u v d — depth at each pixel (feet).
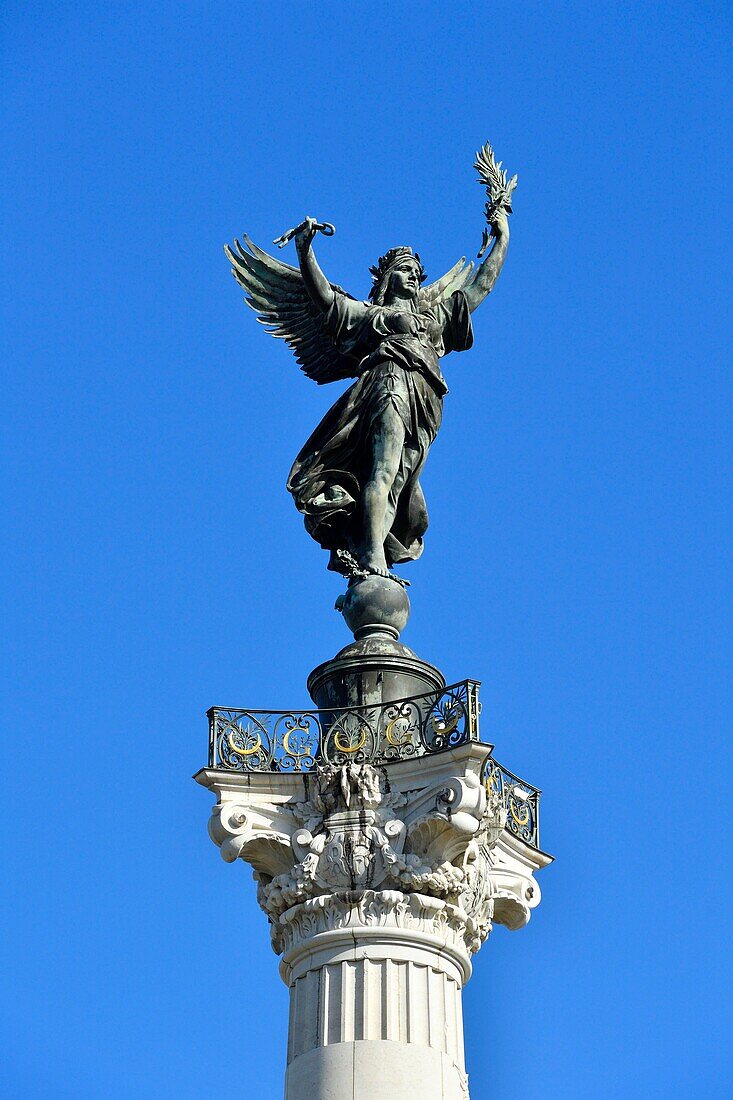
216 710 103.76
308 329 120.88
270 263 122.52
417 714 102.99
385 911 99.04
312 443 115.44
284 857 101.91
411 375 115.85
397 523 116.06
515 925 106.22
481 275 122.21
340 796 101.14
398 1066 95.14
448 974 99.50
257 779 102.47
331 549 114.83
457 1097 96.12
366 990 97.40
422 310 119.03
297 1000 99.04
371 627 109.60
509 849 105.60
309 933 99.76
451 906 100.01
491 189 125.80
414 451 115.34
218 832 101.86
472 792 98.68
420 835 99.76
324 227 116.78
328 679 107.34
